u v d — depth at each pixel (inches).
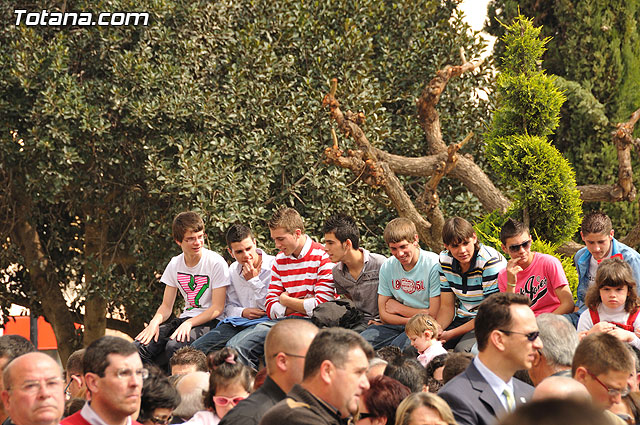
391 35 1197.1
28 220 1193.4
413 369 429.7
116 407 338.3
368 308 661.3
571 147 1263.5
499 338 357.1
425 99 935.7
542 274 598.2
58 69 1043.3
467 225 600.4
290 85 1115.3
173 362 557.3
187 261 704.4
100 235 1200.2
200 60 1115.9
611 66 1245.7
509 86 812.0
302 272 665.0
